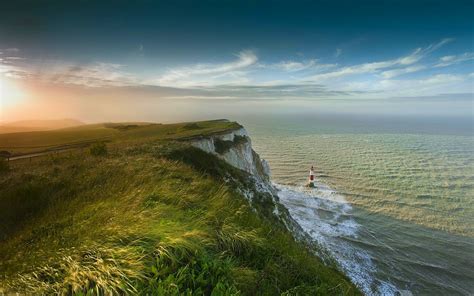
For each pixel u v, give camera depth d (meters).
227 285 4.68
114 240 5.35
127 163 14.77
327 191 78.06
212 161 30.80
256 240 6.80
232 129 63.06
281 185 83.25
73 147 58.94
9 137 84.94
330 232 51.09
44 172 13.88
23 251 5.97
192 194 9.25
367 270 39.22
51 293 4.49
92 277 4.48
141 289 4.35
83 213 7.58
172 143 32.94
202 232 5.97
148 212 6.69
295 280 6.07
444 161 130.88
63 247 5.58
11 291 4.57
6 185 11.66
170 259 5.02
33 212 9.32
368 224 55.84
